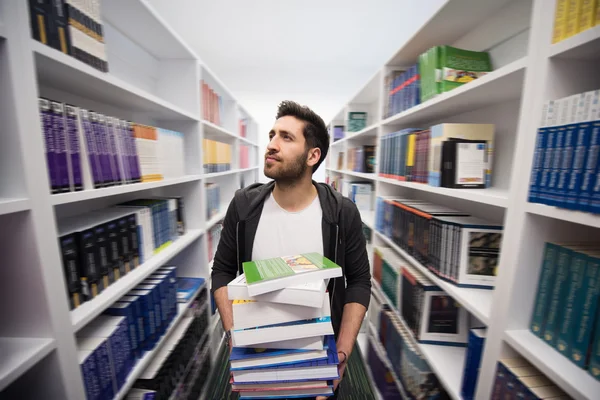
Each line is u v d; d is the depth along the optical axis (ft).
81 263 2.49
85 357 2.30
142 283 3.57
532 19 1.95
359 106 8.98
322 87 14.58
